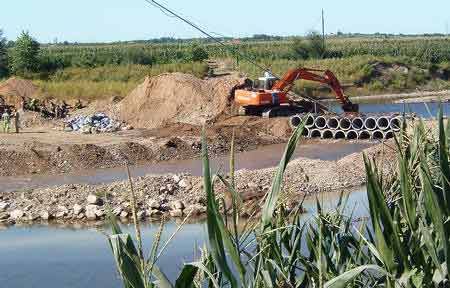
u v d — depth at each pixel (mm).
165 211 19594
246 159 30500
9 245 16672
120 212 19297
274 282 4699
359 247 5195
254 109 40094
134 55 87500
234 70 75062
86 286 13273
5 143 31672
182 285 4082
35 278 13906
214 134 35562
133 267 3963
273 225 5227
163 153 31141
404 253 4586
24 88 50875
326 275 4883
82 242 16750
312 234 5680
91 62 82812
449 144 5422
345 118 35656
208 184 4020
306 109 39625
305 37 91875
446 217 4582
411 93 70625
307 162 25094
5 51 82125
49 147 30266
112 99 46750
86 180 26062
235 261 4035
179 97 42438
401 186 4844
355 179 22703
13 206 20547
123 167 29062
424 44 96938
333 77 40125
